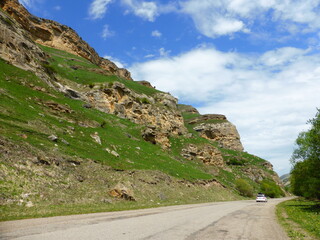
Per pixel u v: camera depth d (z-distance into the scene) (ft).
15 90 158.61
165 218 53.57
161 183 141.79
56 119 156.04
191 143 338.54
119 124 259.80
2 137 83.66
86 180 95.66
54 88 224.53
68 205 65.26
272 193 328.90
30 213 48.42
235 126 602.85
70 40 517.14
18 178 67.41
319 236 37.70
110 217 50.60
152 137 265.54
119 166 132.16
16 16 405.18
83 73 393.50
